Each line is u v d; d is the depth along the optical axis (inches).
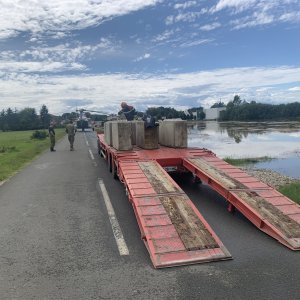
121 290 177.5
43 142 1362.0
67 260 215.5
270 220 251.6
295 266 200.4
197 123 3806.6
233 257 213.9
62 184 457.1
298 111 4773.6
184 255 208.4
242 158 795.4
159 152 437.1
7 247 238.7
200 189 406.3
